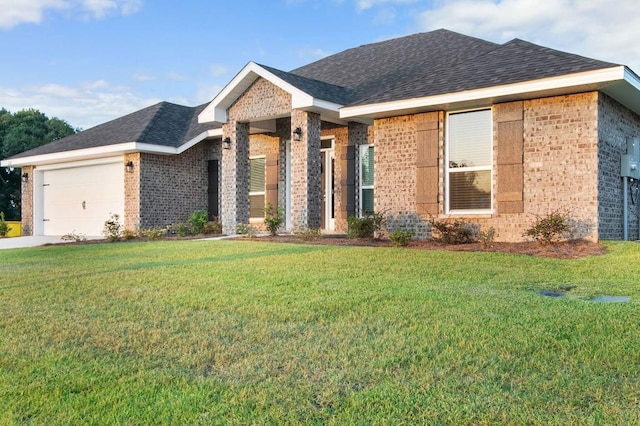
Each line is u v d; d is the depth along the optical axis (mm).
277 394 3510
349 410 3232
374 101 12781
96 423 3207
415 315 5312
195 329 5094
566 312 5309
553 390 3439
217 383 3742
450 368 3863
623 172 11672
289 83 14273
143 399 3518
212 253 11117
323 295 6316
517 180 11344
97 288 7227
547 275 7625
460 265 8516
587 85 10180
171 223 19422
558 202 10898
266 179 17922
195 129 20031
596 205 10469
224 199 16688
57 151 20484
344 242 12609
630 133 12422
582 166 10625
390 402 3318
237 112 16203
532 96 11047
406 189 12922
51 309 6125
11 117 35250
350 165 15875
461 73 12414
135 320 5523
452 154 12398
